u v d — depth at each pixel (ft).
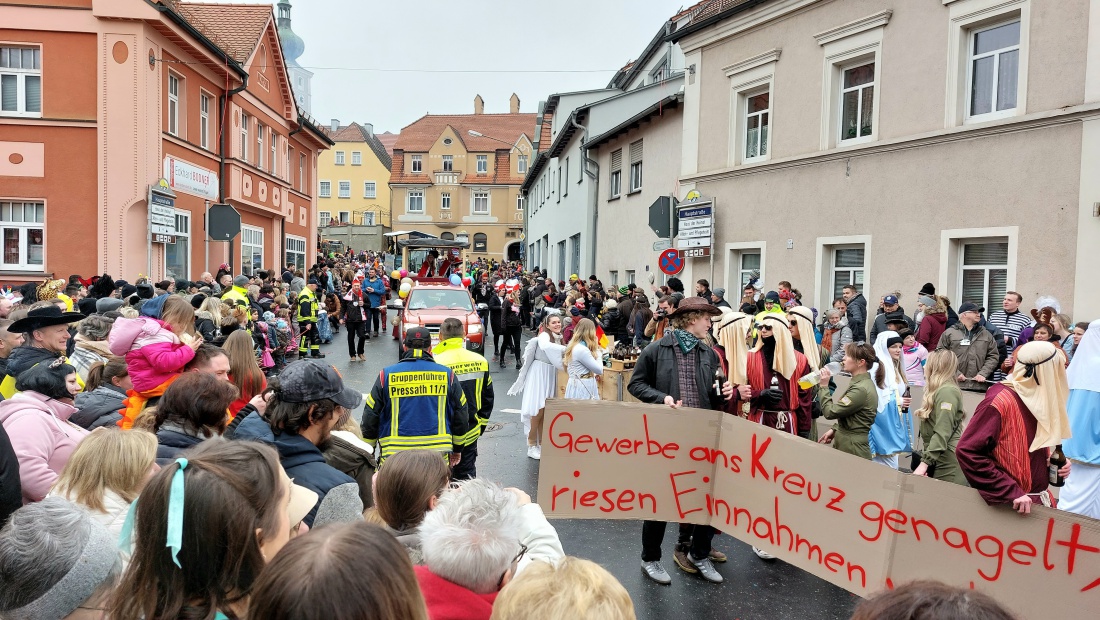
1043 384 13.74
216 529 6.67
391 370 17.03
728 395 18.04
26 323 15.93
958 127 40.01
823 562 14.75
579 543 20.58
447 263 85.35
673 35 61.16
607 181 87.76
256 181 85.15
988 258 39.68
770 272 52.95
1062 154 35.63
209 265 73.72
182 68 65.51
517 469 27.76
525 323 72.74
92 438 10.21
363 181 269.03
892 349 22.81
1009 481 12.89
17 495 10.85
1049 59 36.14
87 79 57.82
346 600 5.29
